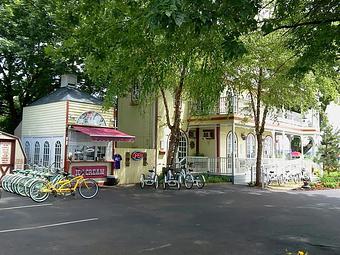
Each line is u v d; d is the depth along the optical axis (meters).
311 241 7.88
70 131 17.80
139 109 22.73
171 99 23.84
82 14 6.09
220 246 7.23
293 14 6.48
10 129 24.12
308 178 23.11
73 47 6.78
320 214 11.48
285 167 24.77
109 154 19.30
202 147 25.66
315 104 20.09
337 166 28.17
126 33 6.02
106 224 9.16
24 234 7.95
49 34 20.42
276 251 6.98
